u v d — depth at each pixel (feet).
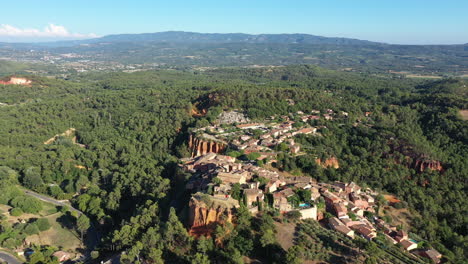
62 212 533.14
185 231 374.02
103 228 497.05
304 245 363.35
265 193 444.55
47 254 417.08
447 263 395.34
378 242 396.78
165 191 522.47
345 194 496.64
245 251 354.13
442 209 547.49
